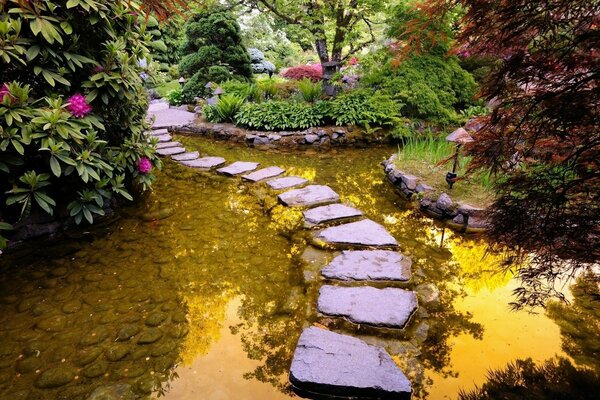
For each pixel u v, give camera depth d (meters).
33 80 2.90
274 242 3.15
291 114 6.95
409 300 2.34
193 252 2.98
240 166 5.27
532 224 1.76
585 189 1.59
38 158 2.94
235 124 7.34
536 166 1.88
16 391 1.69
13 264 2.73
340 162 5.68
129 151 3.45
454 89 7.34
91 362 1.87
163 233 3.29
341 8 6.84
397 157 5.14
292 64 18.70
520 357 1.90
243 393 1.74
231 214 3.71
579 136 1.54
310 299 2.39
